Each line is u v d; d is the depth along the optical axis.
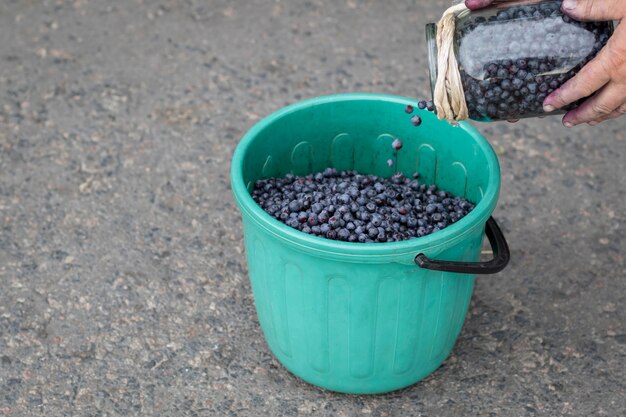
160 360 1.55
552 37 1.32
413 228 1.45
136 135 1.91
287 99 1.99
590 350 1.56
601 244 1.71
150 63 2.08
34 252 1.69
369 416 1.48
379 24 2.18
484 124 1.93
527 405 1.50
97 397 1.51
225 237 1.72
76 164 1.85
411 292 1.39
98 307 1.62
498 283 1.65
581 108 1.36
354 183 1.51
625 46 1.27
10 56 2.09
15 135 1.91
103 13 2.21
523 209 1.77
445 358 1.52
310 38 2.14
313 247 1.34
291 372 1.53
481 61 1.33
